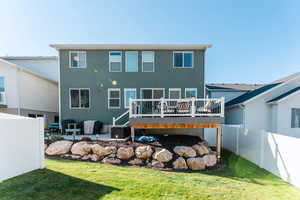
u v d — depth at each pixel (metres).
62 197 3.08
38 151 4.35
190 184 4.08
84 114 9.93
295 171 4.30
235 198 3.41
